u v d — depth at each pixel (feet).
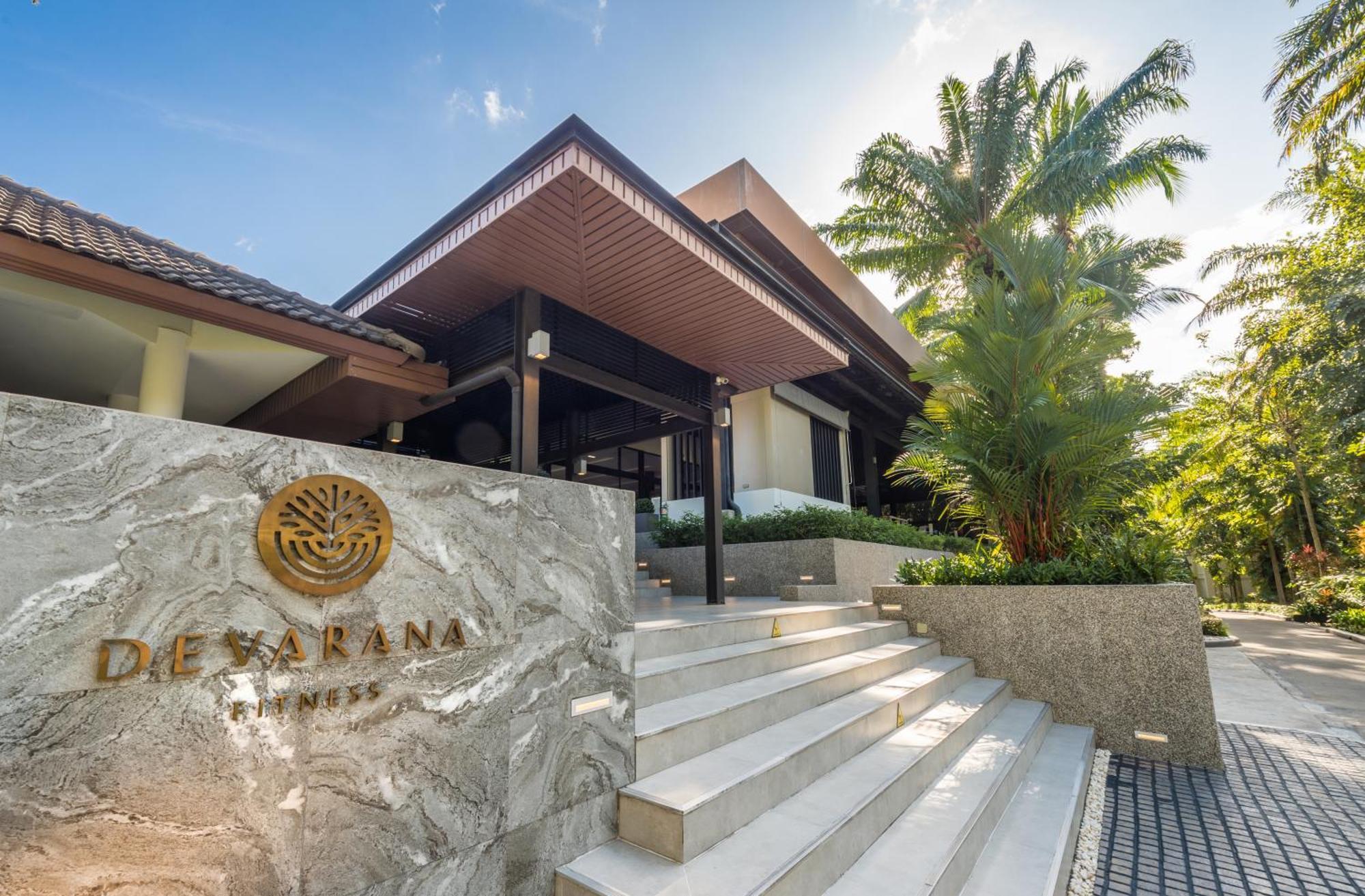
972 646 21.34
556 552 9.25
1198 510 86.48
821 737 11.28
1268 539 84.64
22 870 4.85
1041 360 22.08
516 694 8.40
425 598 7.66
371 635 7.10
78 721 5.21
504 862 7.90
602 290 17.04
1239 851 12.01
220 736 5.94
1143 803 14.61
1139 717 18.29
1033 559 22.61
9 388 18.26
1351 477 55.42
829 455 43.60
